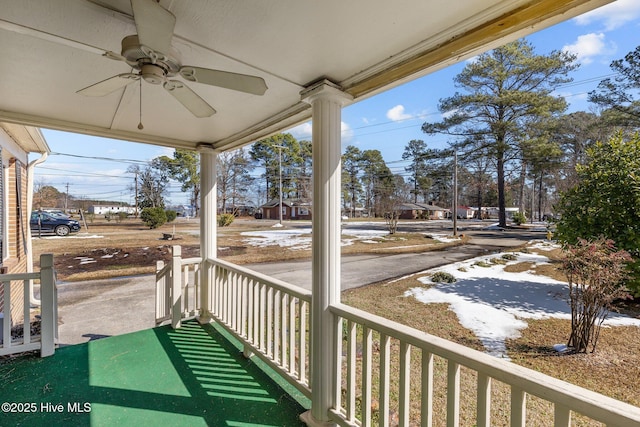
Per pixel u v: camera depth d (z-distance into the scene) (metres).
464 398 1.99
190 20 1.29
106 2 1.20
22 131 4.00
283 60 1.62
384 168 28.80
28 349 2.65
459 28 1.31
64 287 6.45
